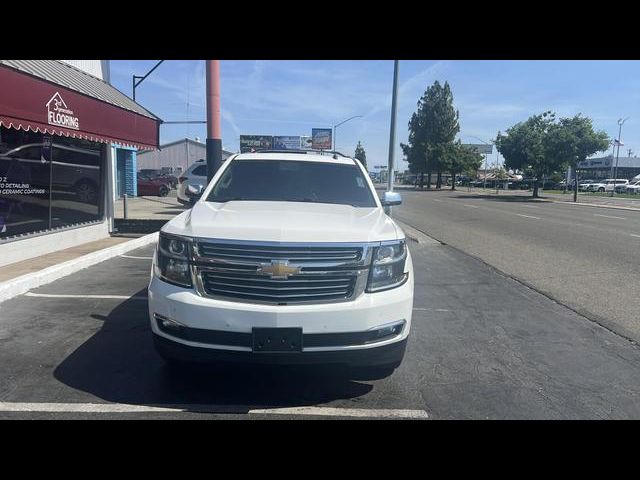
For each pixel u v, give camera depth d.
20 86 6.90
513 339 5.62
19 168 8.66
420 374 4.57
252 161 5.77
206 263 3.68
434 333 5.78
